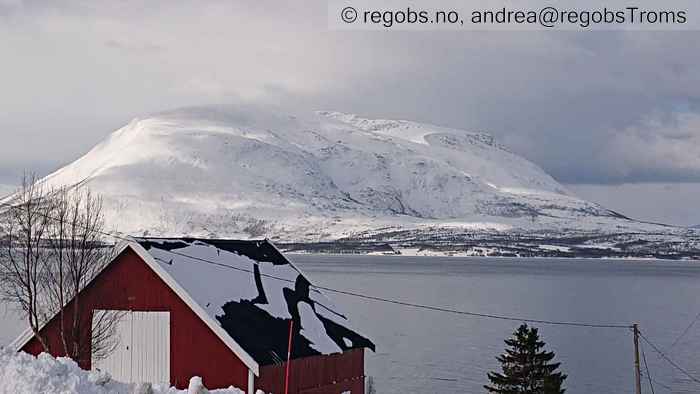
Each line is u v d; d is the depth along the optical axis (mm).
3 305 93438
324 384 38281
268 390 34969
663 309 166375
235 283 39062
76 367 24266
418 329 120375
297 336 37781
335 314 42844
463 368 87375
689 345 109500
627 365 93188
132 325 36875
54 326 38438
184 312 36031
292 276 43875
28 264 40906
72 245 39219
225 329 34906
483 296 194500
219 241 42219
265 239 46062
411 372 84562
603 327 128750
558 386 51781
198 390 23797
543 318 142500
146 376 36344
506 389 51312
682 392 79312
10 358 23641
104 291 37594
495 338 111250
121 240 37406
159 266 36438
